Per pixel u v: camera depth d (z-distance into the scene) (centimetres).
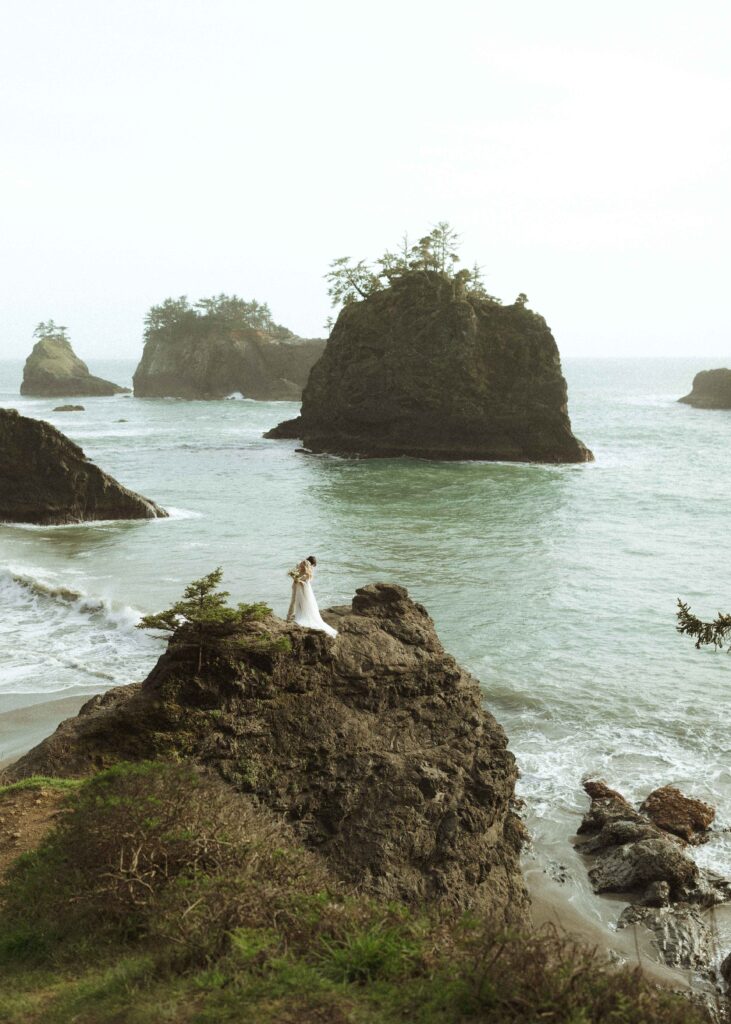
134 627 2786
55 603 3125
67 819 1020
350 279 9600
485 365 8181
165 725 1307
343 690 1421
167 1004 689
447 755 1430
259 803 1252
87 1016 689
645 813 1684
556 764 1906
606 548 4134
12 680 2331
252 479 6756
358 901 914
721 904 1427
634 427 11256
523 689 2306
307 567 1495
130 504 5078
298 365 17138
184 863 916
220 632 1352
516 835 1527
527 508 5309
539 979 696
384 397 8425
